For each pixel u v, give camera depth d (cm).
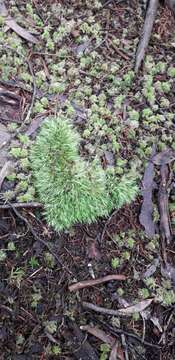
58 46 26
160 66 26
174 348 21
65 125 22
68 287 21
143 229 22
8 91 24
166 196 23
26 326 20
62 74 25
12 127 23
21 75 24
